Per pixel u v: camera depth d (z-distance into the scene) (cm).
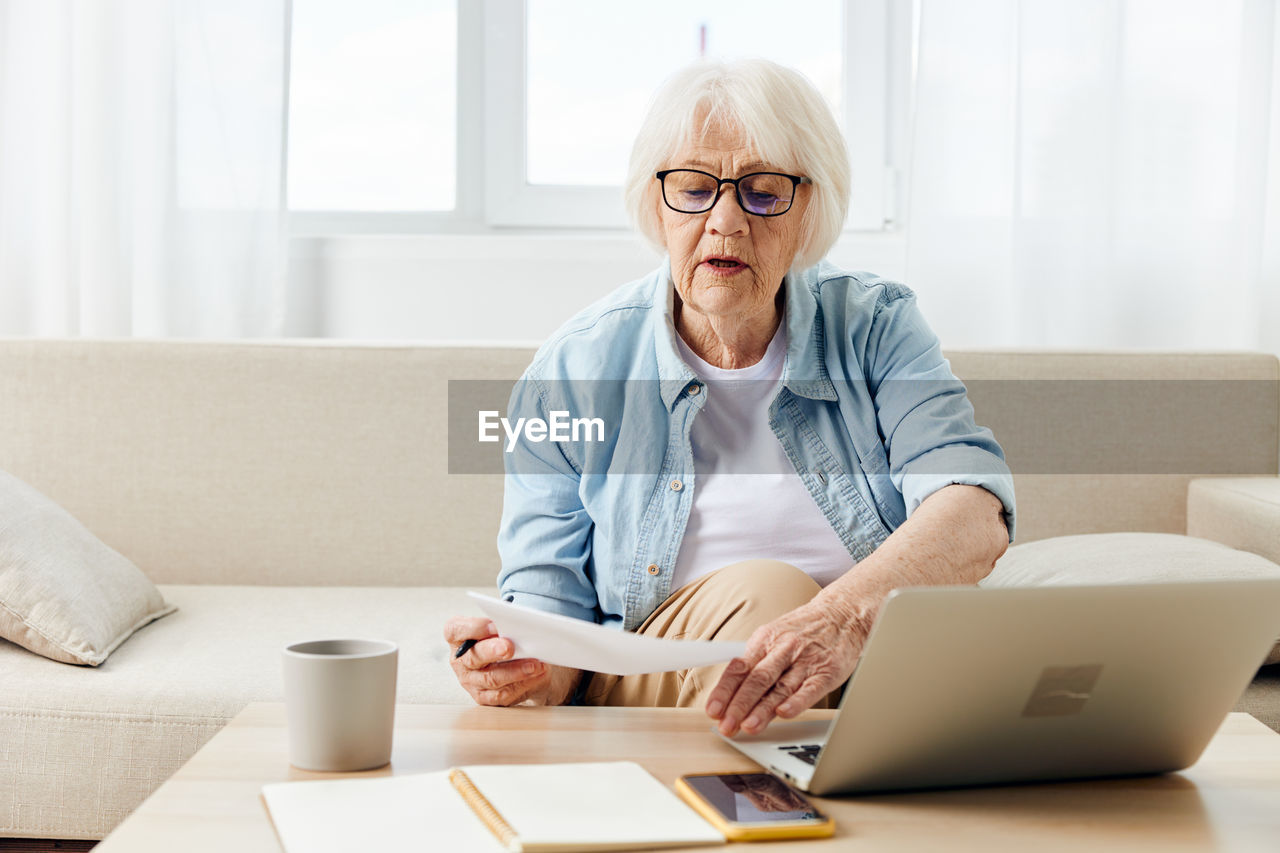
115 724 121
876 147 232
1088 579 128
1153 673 70
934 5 210
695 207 115
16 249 212
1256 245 205
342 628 149
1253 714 123
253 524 177
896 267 227
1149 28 207
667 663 82
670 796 69
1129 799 72
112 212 209
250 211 214
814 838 64
